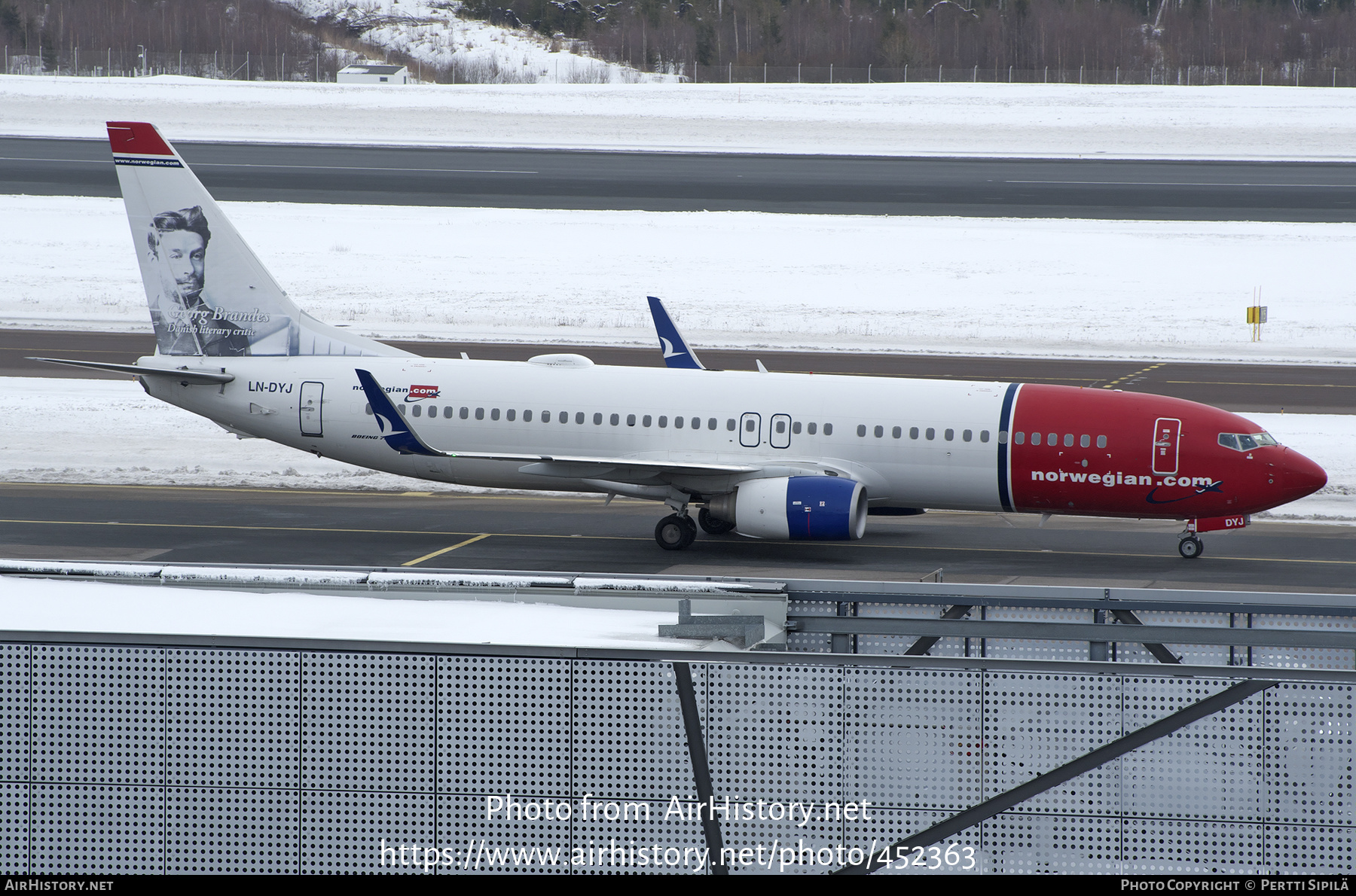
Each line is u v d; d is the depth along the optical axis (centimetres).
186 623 8344
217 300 15725
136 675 6962
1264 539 15462
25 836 7019
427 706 6925
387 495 17462
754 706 6850
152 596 8962
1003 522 16550
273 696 6956
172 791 7012
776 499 13825
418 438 14788
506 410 15138
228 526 15462
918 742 6781
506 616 8662
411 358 15712
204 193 15488
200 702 6969
